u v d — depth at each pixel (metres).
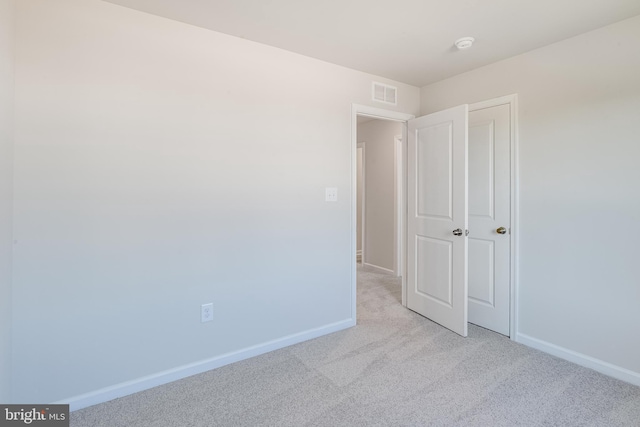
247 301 2.39
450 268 2.82
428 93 3.28
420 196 3.15
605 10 1.91
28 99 1.64
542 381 2.06
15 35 1.60
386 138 4.86
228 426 1.67
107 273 1.88
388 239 4.89
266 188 2.44
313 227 2.70
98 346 1.87
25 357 1.68
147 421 1.72
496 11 1.93
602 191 2.14
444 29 2.15
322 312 2.77
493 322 2.79
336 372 2.19
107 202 1.87
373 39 2.29
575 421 1.69
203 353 2.21
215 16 1.99
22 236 1.65
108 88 1.85
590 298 2.21
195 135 2.13
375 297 3.74
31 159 1.66
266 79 2.40
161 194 2.03
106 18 1.83
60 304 1.76
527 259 2.54
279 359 2.37
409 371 2.19
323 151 2.73
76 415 1.76
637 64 1.99
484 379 2.08
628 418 1.71
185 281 2.13
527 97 2.51
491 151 2.75
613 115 2.08
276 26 2.12
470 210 2.93
